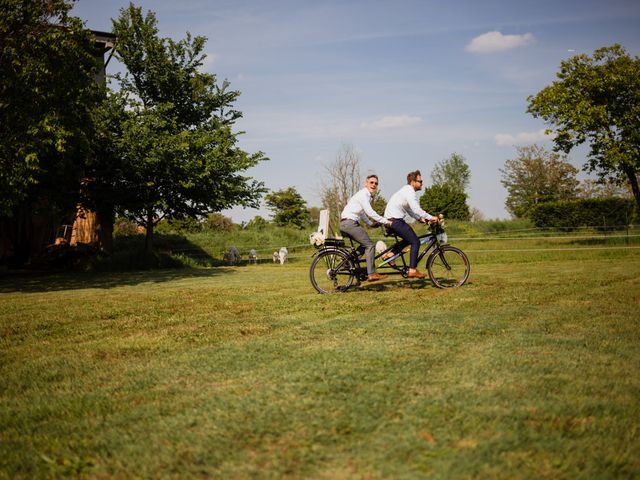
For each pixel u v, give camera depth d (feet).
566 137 72.23
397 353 14.08
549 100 72.28
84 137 42.75
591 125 69.46
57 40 39.65
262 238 101.50
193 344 16.35
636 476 7.29
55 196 56.90
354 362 13.34
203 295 29.07
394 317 19.63
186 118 69.00
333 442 8.65
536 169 175.01
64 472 8.00
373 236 87.51
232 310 22.88
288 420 9.62
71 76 39.93
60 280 47.03
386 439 8.67
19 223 70.54
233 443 8.77
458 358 13.46
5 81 37.42
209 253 89.92
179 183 62.18
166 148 59.31
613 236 79.77
